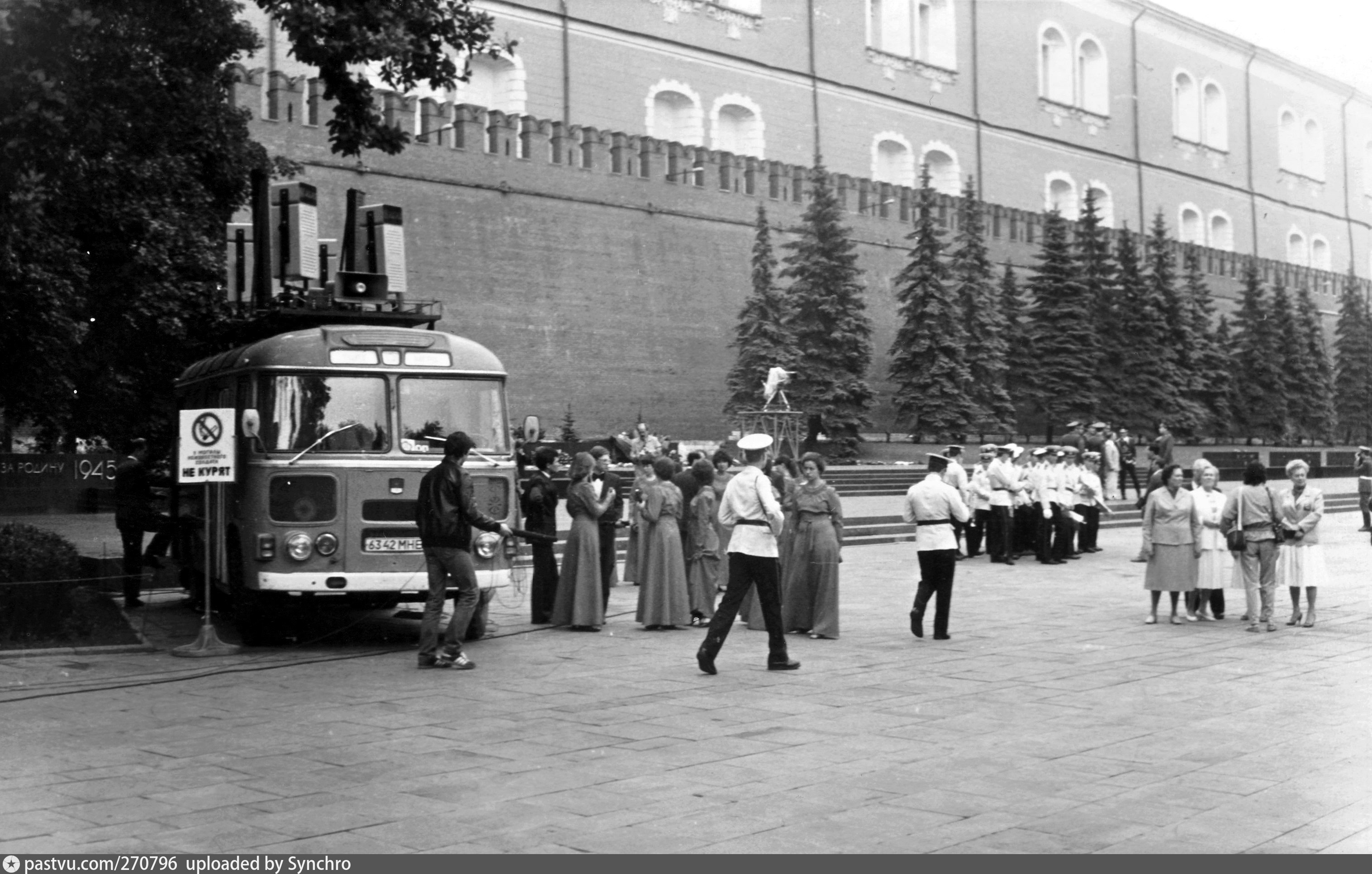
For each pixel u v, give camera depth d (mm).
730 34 51812
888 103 57750
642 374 43688
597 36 47344
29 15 11875
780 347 44469
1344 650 13195
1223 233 75250
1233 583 15086
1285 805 7160
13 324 17938
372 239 15758
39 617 13258
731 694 10664
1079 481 25859
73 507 26188
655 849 6418
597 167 43031
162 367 21609
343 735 9094
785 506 14906
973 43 61938
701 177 46500
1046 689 10883
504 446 13914
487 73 44969
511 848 6438
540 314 40938
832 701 10336
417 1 14000
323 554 13141
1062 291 51438
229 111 21656
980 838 6566
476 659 12758
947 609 13984
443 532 12086
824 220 45875
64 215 18406
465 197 39219
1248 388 62031
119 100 17672
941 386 46969
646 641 14086
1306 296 67312
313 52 13211
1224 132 75375
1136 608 17094
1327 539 30031
